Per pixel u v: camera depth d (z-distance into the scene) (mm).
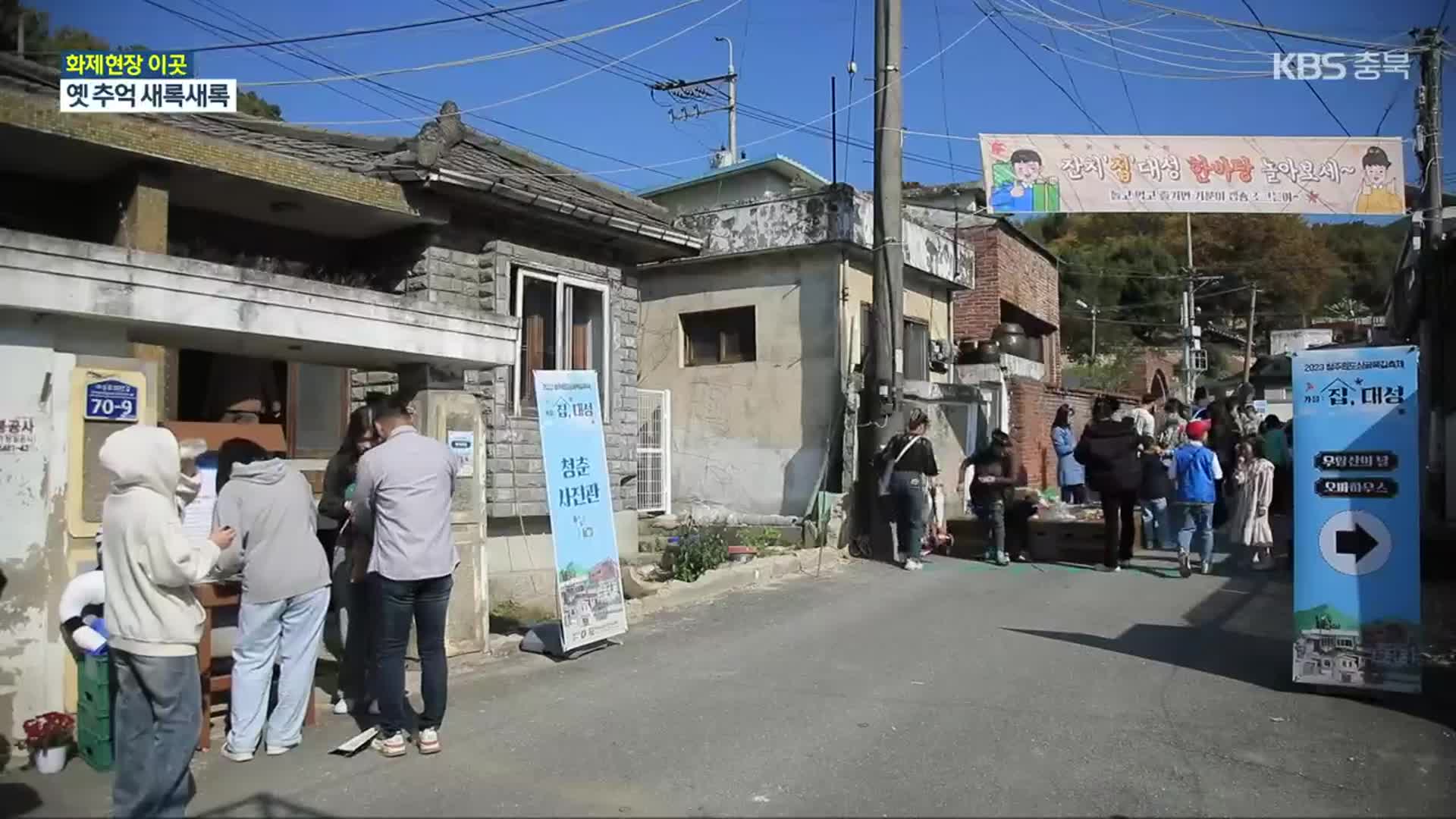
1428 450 13484
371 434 6707
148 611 4648
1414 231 14242
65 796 5102
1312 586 7066
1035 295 24234
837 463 14281
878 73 13258
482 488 7906
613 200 12086
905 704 6672
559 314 11297
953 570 12477
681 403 15750
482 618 7867
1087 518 14734
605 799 5027
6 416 5500
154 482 4793
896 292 13328
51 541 5645
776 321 15016
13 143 7371
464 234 10328
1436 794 5223
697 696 6855
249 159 8297
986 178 13133
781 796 5059
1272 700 6875
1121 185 13188
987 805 4969
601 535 8281
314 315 6414
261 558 5695
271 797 5078
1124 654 8102
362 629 6594
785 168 21094
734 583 11008
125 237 8016
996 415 18281
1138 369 34750
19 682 5535
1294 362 7215
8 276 5168
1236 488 13211
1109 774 5438
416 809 4895
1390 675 6824
